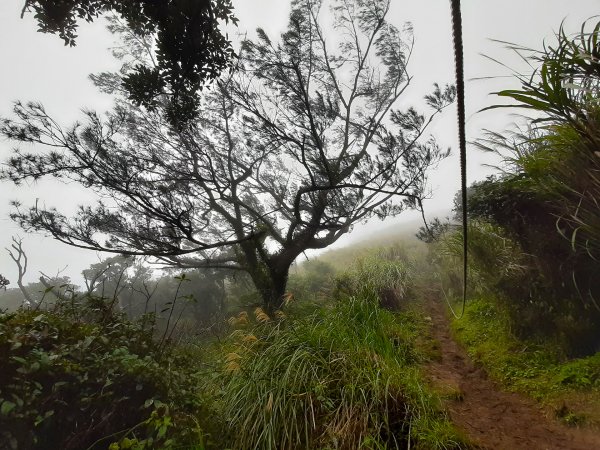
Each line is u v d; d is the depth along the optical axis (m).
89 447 2.53
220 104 9.24
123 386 2.90
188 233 6.75
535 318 3.85
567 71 2.53
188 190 8.82
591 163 2.79
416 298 7.29
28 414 2.31
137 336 3.68
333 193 8.65
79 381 2.67
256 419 3.02
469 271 5.51
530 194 3.40
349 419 2.85
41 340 2.89
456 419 3.17
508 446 2.75
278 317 5.47
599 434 2.59
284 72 7.97
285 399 3.15
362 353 3.69
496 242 4.27
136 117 9.02
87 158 6.33
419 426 2.88
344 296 6.54
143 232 7.34
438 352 4.57
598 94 2.53
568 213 2.97
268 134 8.23
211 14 3.88
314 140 7.97
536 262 3.58
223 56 4.14
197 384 3.64
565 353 3.54
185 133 8.08
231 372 3.83
